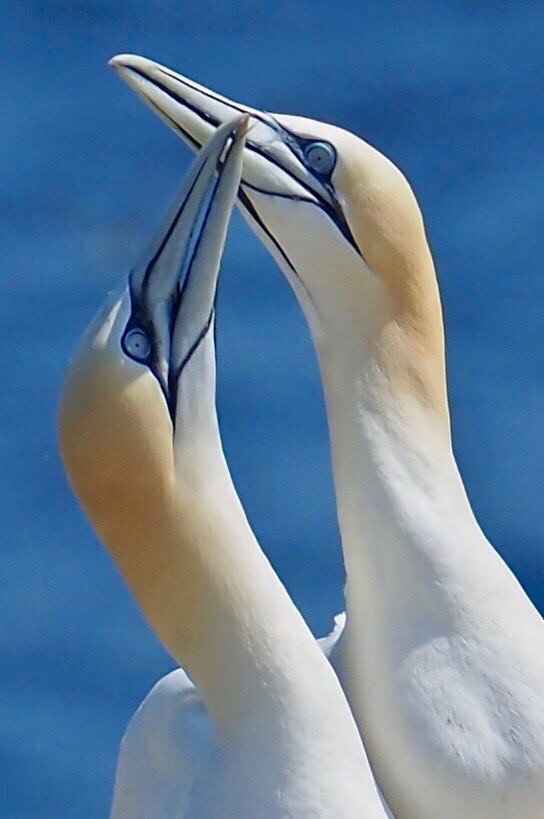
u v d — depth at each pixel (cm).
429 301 965
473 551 938
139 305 864
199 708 921
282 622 878
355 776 868
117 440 863
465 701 920
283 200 962
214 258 869
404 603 937
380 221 953
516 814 919
